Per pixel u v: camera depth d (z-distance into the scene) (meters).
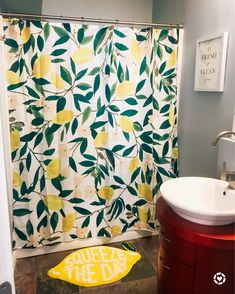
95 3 2.45
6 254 0.44
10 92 1.86
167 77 2.10
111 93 2.01
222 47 1.58
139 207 2.32
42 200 2.09
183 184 1.52
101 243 2.32
